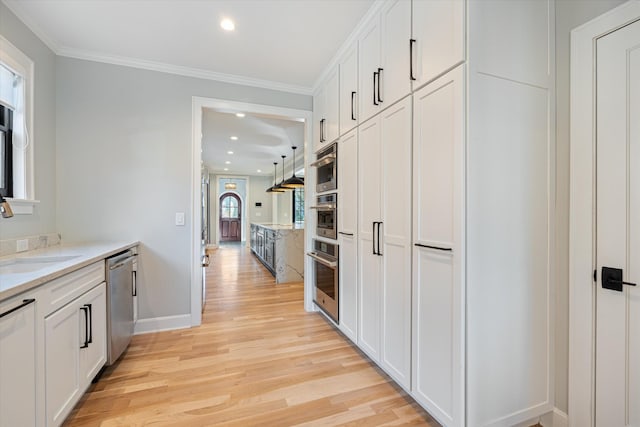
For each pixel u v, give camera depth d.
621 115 1.26
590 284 1.37
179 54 2.60
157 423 1.54
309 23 2.16
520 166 1.42
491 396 1.37
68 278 1.47
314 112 3.24
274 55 2.61
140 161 2.72
